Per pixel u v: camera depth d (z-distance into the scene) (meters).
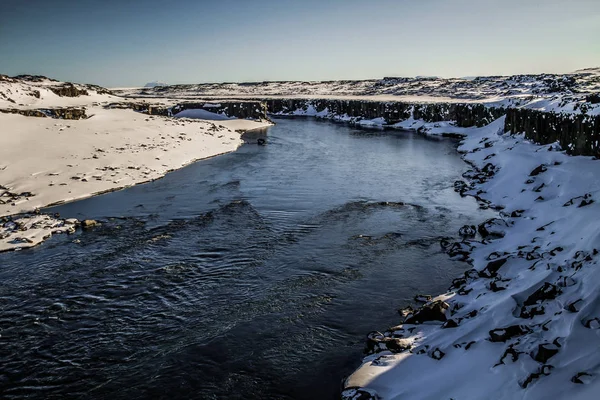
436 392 8.20
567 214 15.73
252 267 15.30
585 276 9.73
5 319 12.29
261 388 9.43
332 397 9.10
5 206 21.33
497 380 7.74
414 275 14.51
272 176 29.14
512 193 22.22
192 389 9.45
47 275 14.86
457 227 18.95
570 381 6.89
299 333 11.36
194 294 13.52
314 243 17.36
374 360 9.77
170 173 30.17
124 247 17.14
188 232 18.70
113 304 13.02
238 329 11.60
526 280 11.42
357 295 13.27
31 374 10.05
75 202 22.94
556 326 8.52
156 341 11.19
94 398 9.28
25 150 29.53
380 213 20.98
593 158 21.08
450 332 10.16
